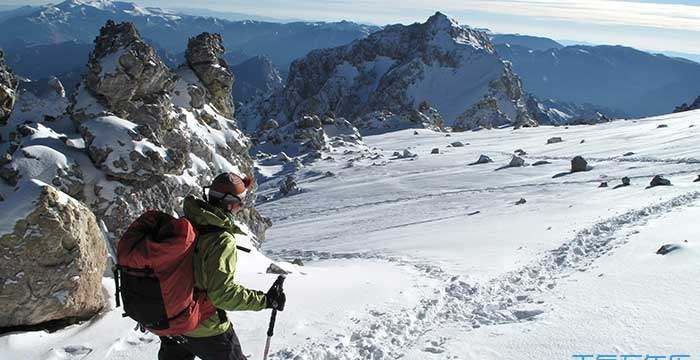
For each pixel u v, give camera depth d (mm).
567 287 9961
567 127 98312
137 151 12875
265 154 85375
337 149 87562
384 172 59656
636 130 72750
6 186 9641
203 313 5066
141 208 12969
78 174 12125
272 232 35938
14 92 13688
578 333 7254
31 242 8289
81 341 8125
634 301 8273
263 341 7922
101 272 9438
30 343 8016
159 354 5512
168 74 16031
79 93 14477
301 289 10703
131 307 4723
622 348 6609
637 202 22609
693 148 47625
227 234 4902
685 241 12328
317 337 8047
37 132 12633
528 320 8273
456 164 59938
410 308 9484
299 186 58781
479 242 17812
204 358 5293
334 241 27547
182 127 17359
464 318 8945
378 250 20422
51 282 8391
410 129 117062
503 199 34562
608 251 13070
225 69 22484
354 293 10508
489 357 6922
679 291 8438
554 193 33719
